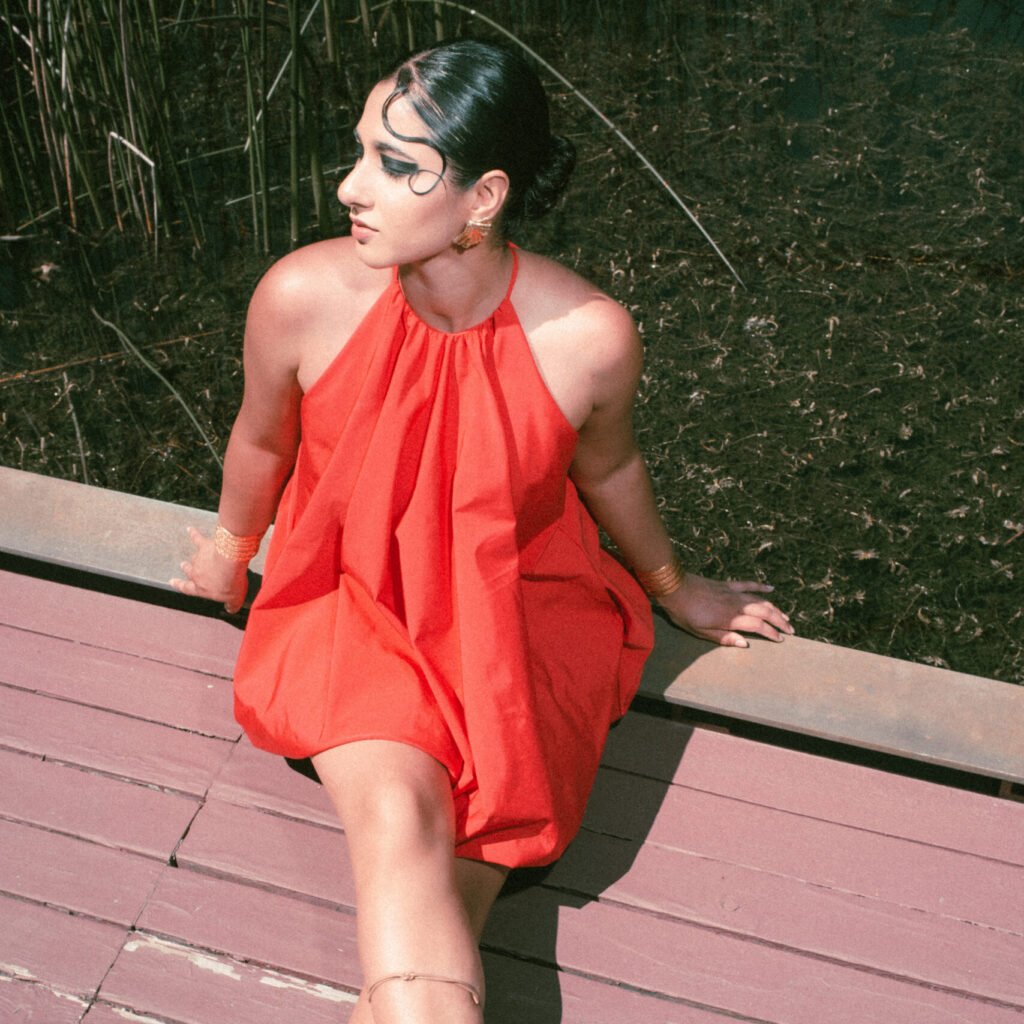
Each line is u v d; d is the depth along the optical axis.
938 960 1.72
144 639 2.05
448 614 1.63
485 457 1.54
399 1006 1.32
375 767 1.51
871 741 1.94
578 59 3.85
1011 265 3.19
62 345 3.03
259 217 3.38
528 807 1.59
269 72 3.69
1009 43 3.86
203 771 1.87
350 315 1.52
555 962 1.70
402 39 3.65
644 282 3.16
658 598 1.99
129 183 3.33
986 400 2.87
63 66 3.20
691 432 2.81
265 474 1.74
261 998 1.65
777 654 2.04
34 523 2.20
